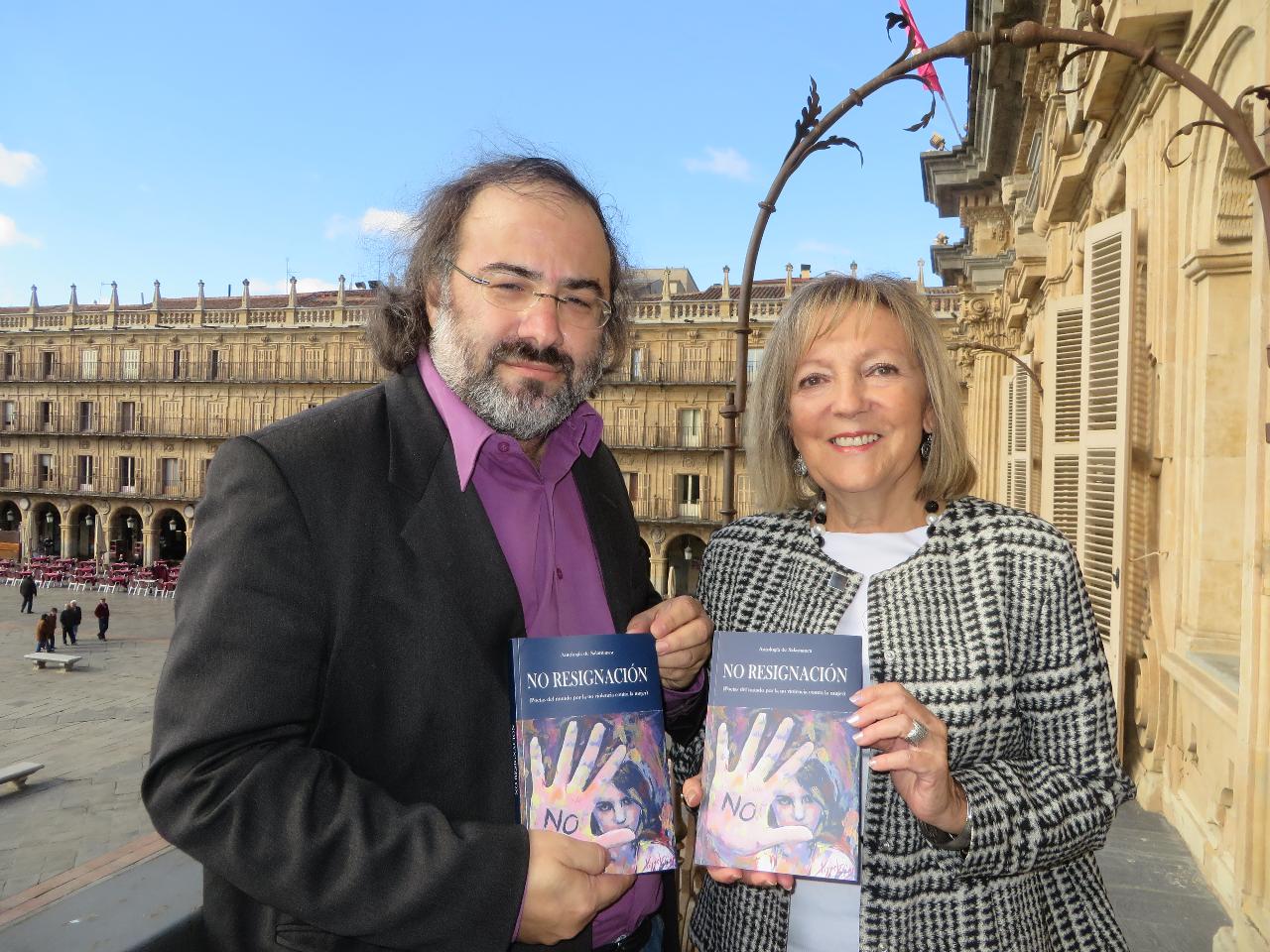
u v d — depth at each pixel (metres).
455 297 1.57
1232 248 4.31
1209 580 4.60
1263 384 3.22
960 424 1.77
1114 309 5.33
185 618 1.23
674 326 35.44
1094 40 3.32
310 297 43.84
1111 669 5.07
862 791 1.63
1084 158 6.72
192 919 1.43
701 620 1.70
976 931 1.56
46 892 7.43
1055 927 1.66
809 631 1.74
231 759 1.17
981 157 14.03
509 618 1.47
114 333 42.75
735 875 1.51
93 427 43.16
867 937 1.59
